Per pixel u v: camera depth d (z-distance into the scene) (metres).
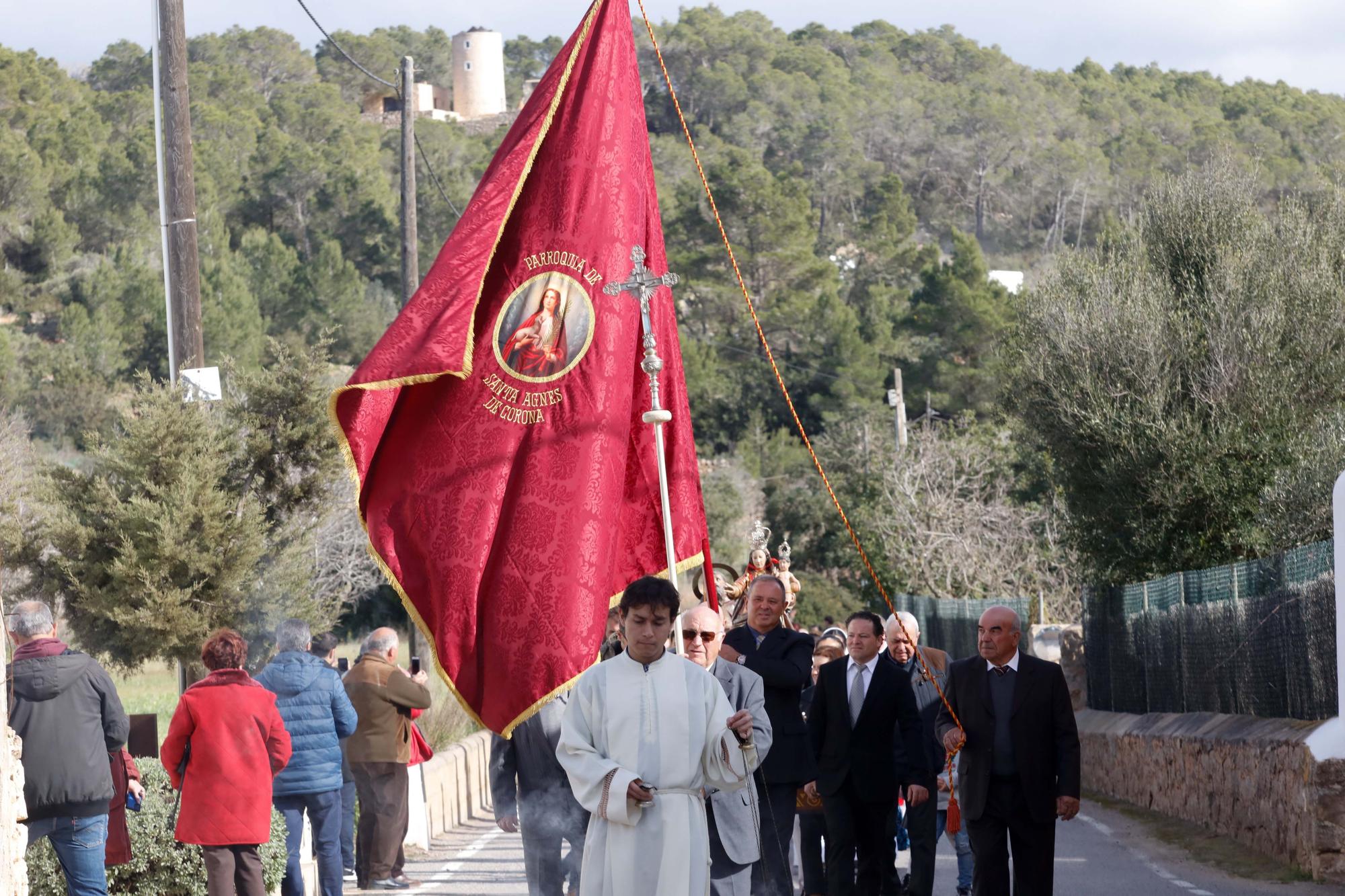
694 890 5.27
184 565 13.38
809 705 9.73
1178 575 16.55
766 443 61.62
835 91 146.75
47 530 13.43
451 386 6.99
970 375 62.72
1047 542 33.41
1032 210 134.50
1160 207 21.66
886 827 8.77
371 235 86.75
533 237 7.15
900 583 35.44
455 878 11.05
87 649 13.48
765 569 11.27
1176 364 20.05
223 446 14.05
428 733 15.45
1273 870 11.34
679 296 73.88
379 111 155.25
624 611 5.44
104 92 115.62
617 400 7.05
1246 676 13.77
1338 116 139.12
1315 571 11.85
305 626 9.21
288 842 9.02
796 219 75.44
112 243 81.12
